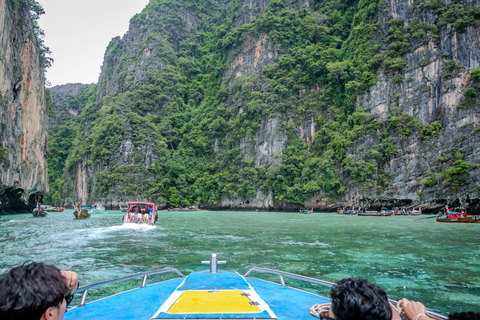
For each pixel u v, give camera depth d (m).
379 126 60.53
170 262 10.12
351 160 59.28
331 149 64.00
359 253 11.80
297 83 79.62
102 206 71.38
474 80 53.47
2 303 1.71
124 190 73.12
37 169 48.88
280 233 19.23
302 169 68.12
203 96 103.12
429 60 59.28
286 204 67.44
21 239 15.71
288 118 76.25
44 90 54.41
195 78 107.44
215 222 29.78
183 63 107.06
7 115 34.69
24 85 42.50
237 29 95.88
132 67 108.75
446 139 53.78
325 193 62.44
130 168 75.62
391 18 67.31
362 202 56.34
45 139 54.94
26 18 42.69
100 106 117.50
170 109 96.56
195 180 82.19
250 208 72.25
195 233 19.08
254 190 70.94
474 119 51.91
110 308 3.37
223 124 85.50
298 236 17.53
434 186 51.88
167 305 3.00
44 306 1.80
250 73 90.44
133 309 3.31
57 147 112.19
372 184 56.94
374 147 59.66
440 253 11.91
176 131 92.38
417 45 61.47
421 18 63.44
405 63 62.25
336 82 74.56
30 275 1.88
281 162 71.88
